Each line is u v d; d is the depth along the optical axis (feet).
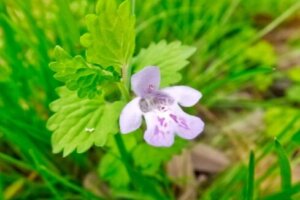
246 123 0.53
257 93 0.58
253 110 0.55
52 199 0.44
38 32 0.45
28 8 0.47
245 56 0.59
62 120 0.32
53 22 0.49
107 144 0.41
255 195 0.41
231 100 0.55
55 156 0.46
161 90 0.29
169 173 0.47
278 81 0.59
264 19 0.65
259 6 0.64
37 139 0.44
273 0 0.64
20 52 0.46
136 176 0.37
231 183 0.41
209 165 0.48
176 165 0.47
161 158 0.40
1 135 0.46
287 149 0.40
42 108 0.48
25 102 0.46
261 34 0.57
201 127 0.28
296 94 0.56
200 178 0.47
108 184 0.45
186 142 0.41
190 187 0.46
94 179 0.46
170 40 0.55
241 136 0.52
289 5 0.64
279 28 0.65
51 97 0.45
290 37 0.64
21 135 0.42
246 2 0.64
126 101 0.31
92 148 0.48
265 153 0.39
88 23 0.28
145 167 0.41
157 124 0.28
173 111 0.29
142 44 0.53
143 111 0.29
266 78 0.58
